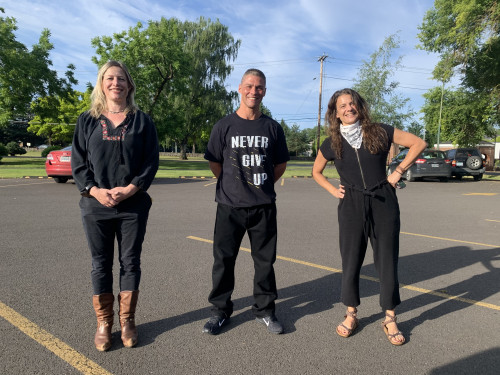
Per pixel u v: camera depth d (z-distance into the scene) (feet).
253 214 8.95
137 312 9.93
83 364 7.43
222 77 137.18
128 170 8.12
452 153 61.31
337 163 9.04
